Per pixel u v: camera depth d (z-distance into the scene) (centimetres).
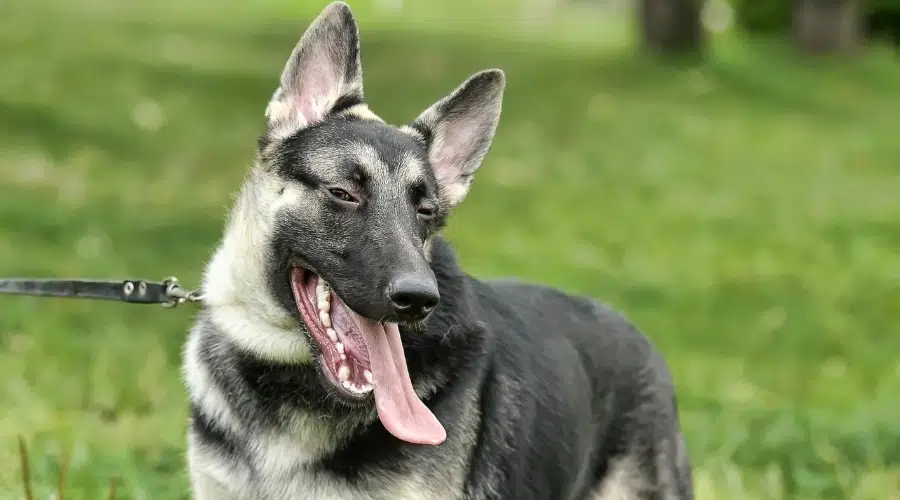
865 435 802
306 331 436
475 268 1180
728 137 2028
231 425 440
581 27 3284
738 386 934
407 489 425
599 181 1673
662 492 526
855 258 1394
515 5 3822
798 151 2008
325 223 439
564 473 481
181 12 2825
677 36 2559
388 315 412
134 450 667
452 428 435
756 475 739
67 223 1143
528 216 1450
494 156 1745
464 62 2344
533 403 470
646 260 1305
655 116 2089
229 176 1438
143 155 1479
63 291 527
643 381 527
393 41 2567
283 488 432
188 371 462
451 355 440
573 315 528
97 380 761
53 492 579
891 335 1127
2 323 878
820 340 1091
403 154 452
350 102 481
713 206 1599
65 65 1883
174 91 1844
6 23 2205
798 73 2678
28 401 728
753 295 1219
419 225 448
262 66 2131
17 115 1524
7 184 1247
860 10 3128
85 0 2806
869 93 2603
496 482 450
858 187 1802
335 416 429
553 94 2169
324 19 479
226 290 451
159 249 1110
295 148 457
